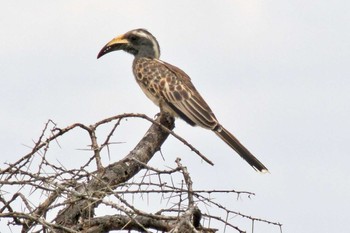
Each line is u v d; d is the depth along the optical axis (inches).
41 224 354.6
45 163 388.8
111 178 482.0
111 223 430.3
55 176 383.6
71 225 420.5
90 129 451.8
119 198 364.5
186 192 384.8
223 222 395.2
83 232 410.9
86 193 376.2
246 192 396.8
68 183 386.9
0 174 379.6
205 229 410.6
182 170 394.9
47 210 374.6
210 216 394.3
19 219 384.8
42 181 376.5
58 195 372.2
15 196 379.2
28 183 372.8
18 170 378.6
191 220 379.6
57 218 417.4
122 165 491.2
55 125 410.6
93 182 428.5
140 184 385.4
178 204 384.5
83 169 391.9
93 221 429.1
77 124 443.2
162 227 433.1
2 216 353.1
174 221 425.1
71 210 421.4
